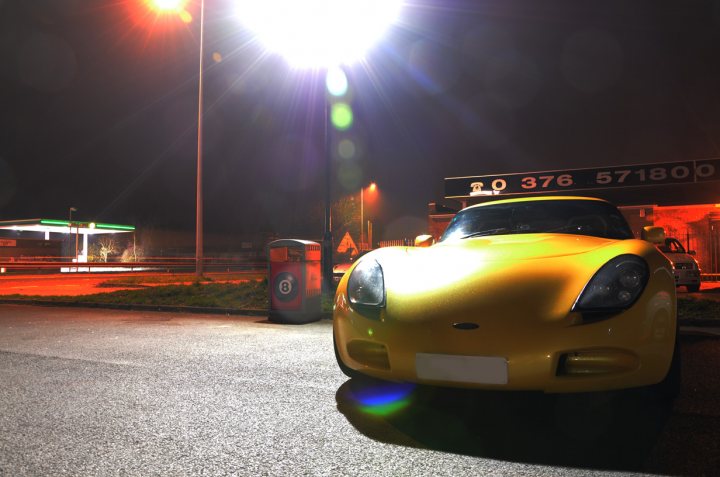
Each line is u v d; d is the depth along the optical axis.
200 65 18.08
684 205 16.06
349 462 2.16
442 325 2.47
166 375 3.86
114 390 3.41
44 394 3.32
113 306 9.79
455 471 2.05
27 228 36.97
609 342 2.30
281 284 7.38
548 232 3.72
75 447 2.36
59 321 7.53
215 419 2.78
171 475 2.04
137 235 46.50
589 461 2.14
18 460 2.20
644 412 2.76
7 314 8.65
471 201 18.48
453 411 2.86
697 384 3.36
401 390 3.33
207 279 18.50
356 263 3.29
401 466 2.11
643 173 15.90
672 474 2.00
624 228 3.74
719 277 15.35
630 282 2.44
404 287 2.78
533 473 2.03
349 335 2.85
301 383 3.58
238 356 4.63
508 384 2.34
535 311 2.39
